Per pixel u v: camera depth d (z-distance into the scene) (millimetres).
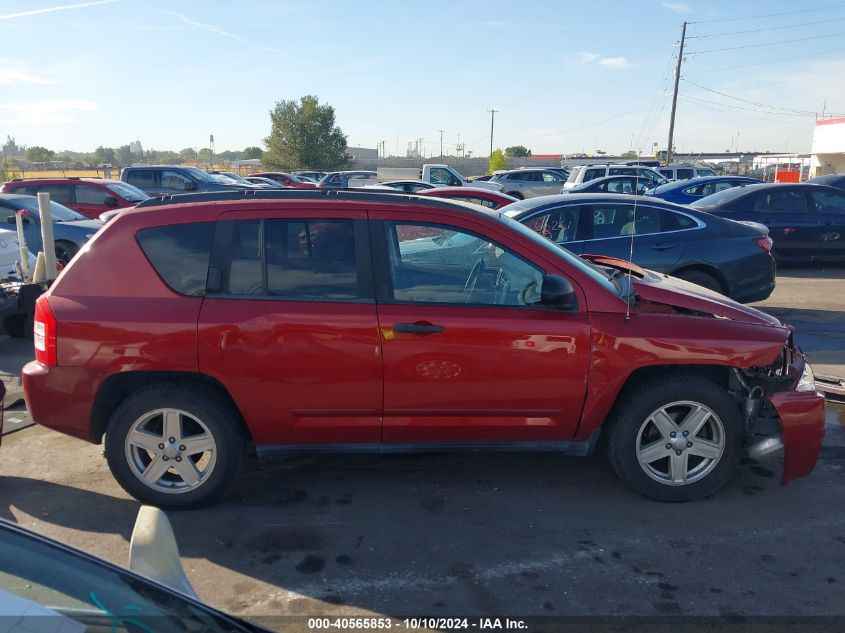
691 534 4051
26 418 5926
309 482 4727
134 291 4172
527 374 4188
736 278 8625
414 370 4152
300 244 4254
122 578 1896
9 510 4344
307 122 66625
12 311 7930
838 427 5641
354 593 3518
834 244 13109
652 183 20125
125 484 4273
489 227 4309
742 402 4480
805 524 4168
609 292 4301
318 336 4105
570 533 4066
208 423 4207
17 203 11594
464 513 4305
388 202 4324
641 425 4293
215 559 3816
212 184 19953
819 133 44500
